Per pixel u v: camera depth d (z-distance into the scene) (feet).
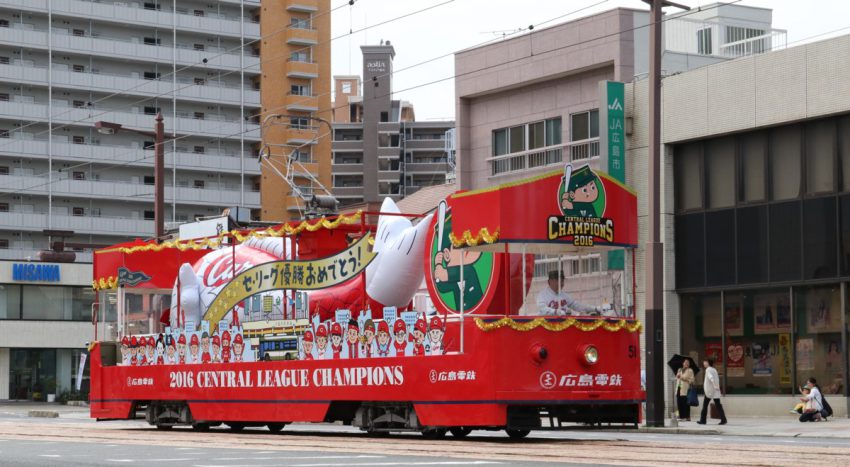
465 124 142.72
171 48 355.36
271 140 367.66
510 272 62.03
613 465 43.93
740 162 112.68
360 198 438.81
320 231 79.82
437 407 63.52
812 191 106.11
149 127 351.46
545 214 61.72
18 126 336.70
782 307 108.78
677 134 116.57
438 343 64.03
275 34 370.94
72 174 344.49
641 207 119.44
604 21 124.77
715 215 114.52
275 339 77.20
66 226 338.13
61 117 339.98
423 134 444.55
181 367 86.53
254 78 372.38
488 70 138.62
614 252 64.75
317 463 46.68
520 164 136.56
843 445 59.57
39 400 236.22
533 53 133.08
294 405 74.74
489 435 71.15
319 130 374.43
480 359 61.21
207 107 363.15
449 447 56.13
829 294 104.73
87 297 239.71
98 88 343.87
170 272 97.55
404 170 441.27
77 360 240.12
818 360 105.29
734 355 112.78
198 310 89.51
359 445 59.47
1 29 332.80
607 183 64.08
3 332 231.91
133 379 91.97
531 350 61.31
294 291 78.02
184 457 52.31
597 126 127.44
